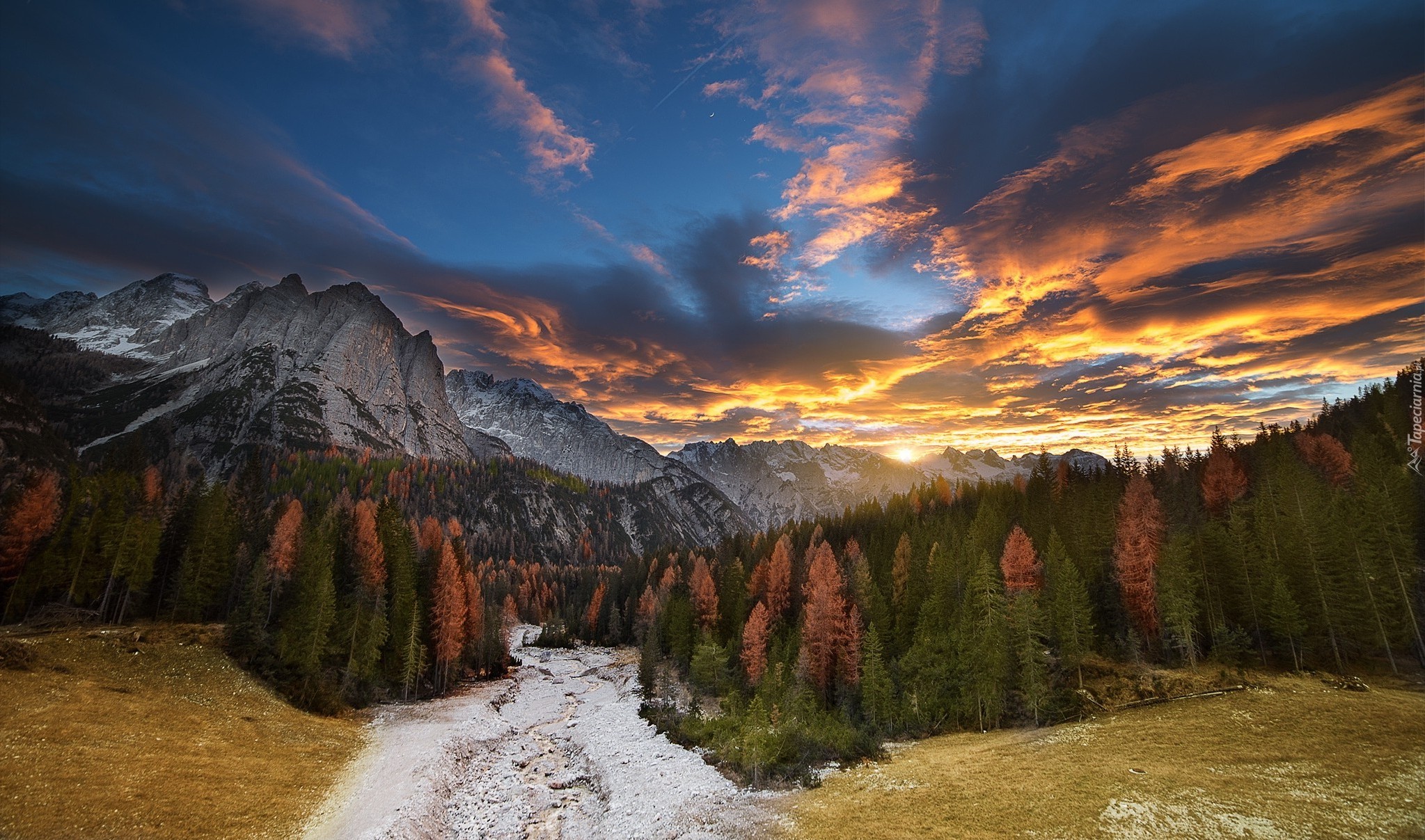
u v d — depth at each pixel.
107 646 70.44
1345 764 41.62
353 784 56.25
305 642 82.19
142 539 90.38
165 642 76.25
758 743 59.06
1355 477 94.12
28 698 54.09
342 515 132.12
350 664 89.00
